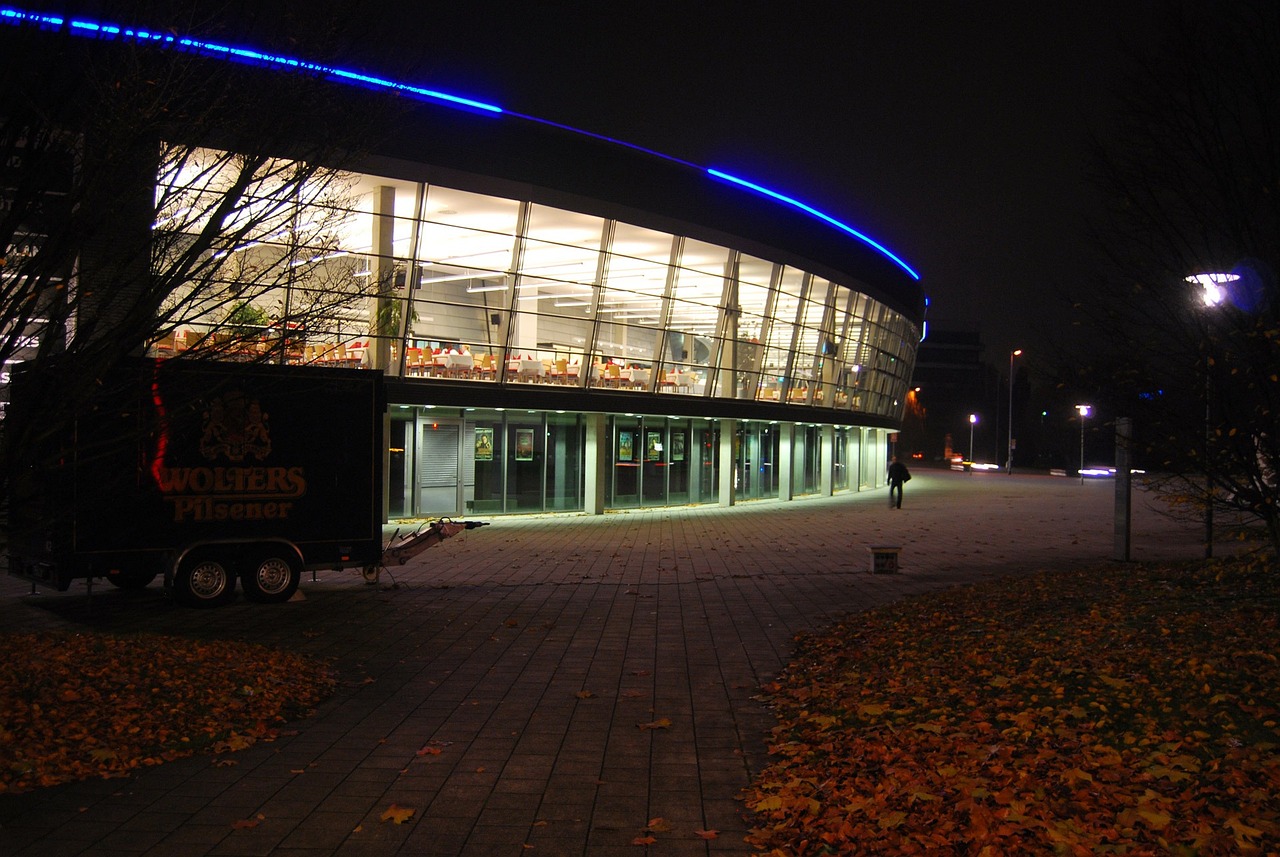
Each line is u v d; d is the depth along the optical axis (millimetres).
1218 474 11031
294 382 14219
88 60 6949
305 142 8352
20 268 6699
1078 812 5199
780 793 6078
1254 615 9281
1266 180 9766
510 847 5430
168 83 7074
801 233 36375
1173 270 10383
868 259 42531
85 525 12984
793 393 39000
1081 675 7934
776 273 35844
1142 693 7211
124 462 12984
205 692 8398
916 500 41688
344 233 24453
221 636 11805
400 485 27578
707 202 31656
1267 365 9852
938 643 10320
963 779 5750
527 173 26734
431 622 12898
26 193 6746
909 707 7840
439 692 9211
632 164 29250
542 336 29078
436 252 26438
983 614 11859
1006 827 4934
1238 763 5629
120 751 6938
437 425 28281
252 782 6523
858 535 25500
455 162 25391
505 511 29719
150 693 8141
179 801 6125
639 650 11195
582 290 29828
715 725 8070
